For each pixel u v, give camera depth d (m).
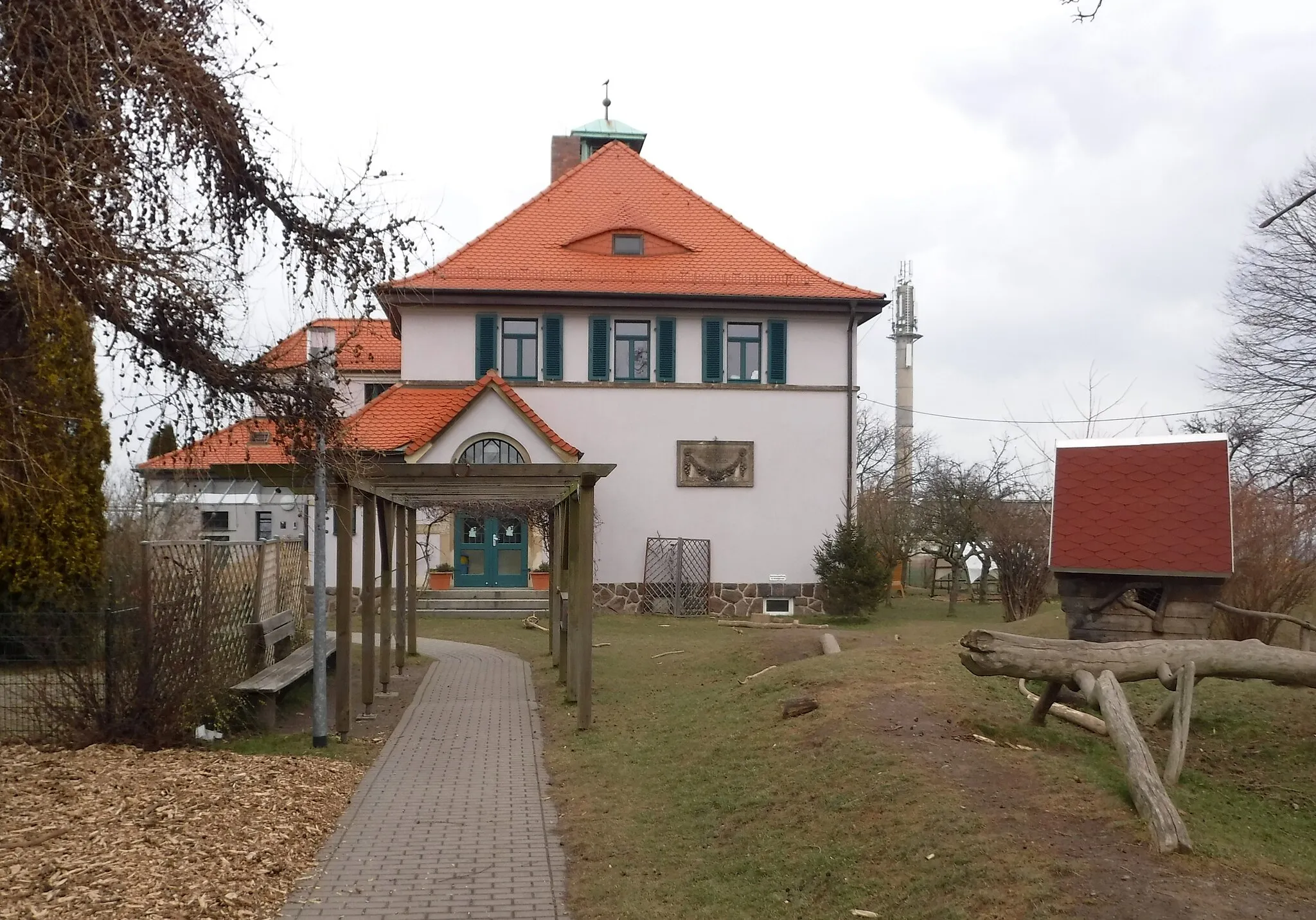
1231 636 14.03
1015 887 5.28
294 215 8.81
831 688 10.23
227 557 11.57
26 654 9.55
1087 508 10.79
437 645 19.62
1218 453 10.68
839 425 25.98
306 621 17.61
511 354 25.56
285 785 8.43
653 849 7.07
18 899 5.62
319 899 6.11
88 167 6.68
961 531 28.97
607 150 30.88
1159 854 5.57
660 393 25.67
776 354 25.84
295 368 9.12
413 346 25.25
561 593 14.66
